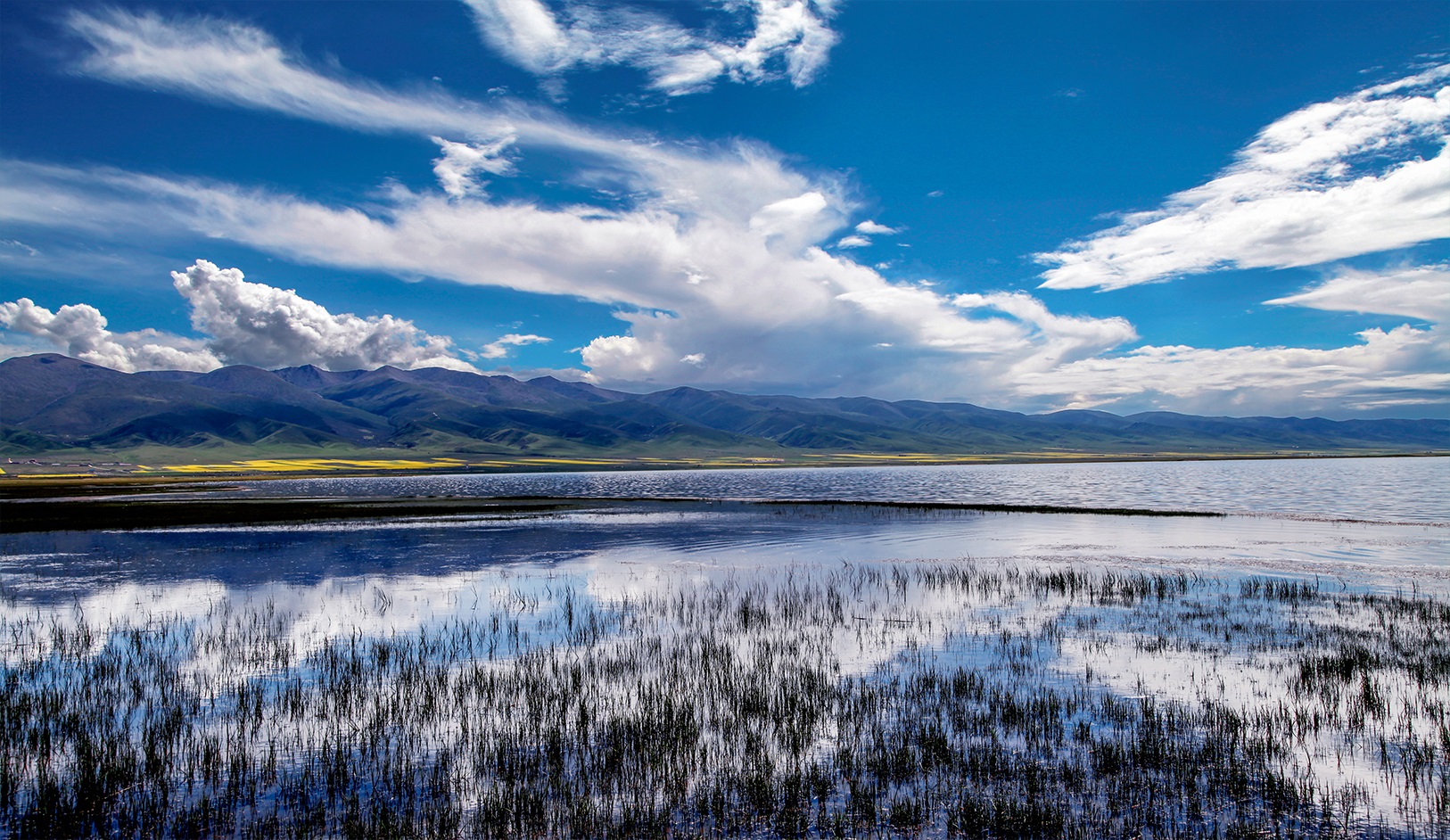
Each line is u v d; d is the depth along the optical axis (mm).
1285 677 16000
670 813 10320
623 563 33625
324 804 10727
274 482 132500
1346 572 29516
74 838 9844
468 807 10625
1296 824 9852
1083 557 34562
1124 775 11281
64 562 33656
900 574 29969
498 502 71938
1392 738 12562
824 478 146500
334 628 21359
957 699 14695
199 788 11258
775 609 23375
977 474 167500
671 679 16219
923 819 10086
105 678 16703
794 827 9938
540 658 18016
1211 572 29844
